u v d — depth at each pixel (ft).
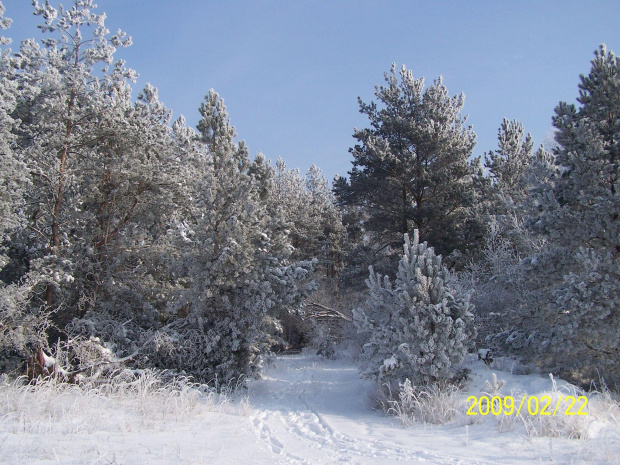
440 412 29.68
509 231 56.75
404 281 37.58
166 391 34.94
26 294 38.96
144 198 49.90
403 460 20.70
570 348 34.83
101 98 45.91
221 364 44.47
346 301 93.15
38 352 38.91
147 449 19.89
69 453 18.22
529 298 39.40
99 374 38.52
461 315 35.68
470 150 84.17
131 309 48.52
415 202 87.10
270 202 92.17
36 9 43.83
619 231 35.73
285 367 64.64
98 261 47.62
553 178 40.91
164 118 67.36
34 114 48.19
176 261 46.57
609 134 38.65
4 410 25.35
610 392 33.40
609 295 33.96
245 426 29.30
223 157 48.78
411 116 87.30
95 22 46.24
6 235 41.96
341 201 90.33
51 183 43.75
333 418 33.32
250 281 45.16
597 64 39.22
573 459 18.65
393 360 34.53
